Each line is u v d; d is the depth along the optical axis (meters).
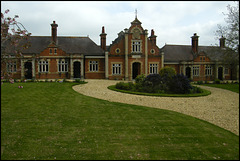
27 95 14.91
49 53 30.61
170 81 20.16
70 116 10.02
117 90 19.55
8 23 5.73
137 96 17.02
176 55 39.50
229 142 7.59
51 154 6.11
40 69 30.66
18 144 6.70
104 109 11.62
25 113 10.30
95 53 33.19
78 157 5.96
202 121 10.15
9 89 16.98
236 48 25.16
